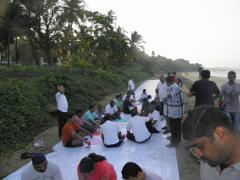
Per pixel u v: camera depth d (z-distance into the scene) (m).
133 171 3.63
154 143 8.69
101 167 4.63
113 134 8.44
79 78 20.20
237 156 1.20
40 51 39.38
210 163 1.22
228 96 7.27
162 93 11.53
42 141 9.16
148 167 6.92
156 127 9.66
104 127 8.55
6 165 7.27
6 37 29.33
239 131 1.28
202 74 6.96
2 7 25.11
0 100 9.48
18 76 18.34
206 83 6.84
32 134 9.73
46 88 13.23
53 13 33.56
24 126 9.38
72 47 34.94
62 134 8.70
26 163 7.40
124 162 7.30
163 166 6.94
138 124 8.79
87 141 8.58
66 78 16.19
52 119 11.62
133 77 42.06
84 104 15.19
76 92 16.09
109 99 19.61
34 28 33.06
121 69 41.38
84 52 35.16
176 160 7.22
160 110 11.70
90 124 9.86
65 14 33.12
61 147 8.65
